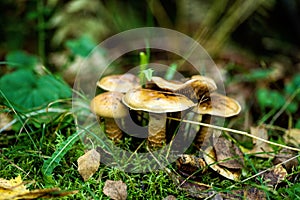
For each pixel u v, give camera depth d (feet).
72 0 2.84
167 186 1.52
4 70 2.41
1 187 1.36
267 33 3.26
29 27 3.00
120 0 3.14
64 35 2.74
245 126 1.98
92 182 1.51
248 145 1.79
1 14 2.99
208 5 3.04
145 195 1.49
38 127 1.73
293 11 3.12
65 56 2.62
